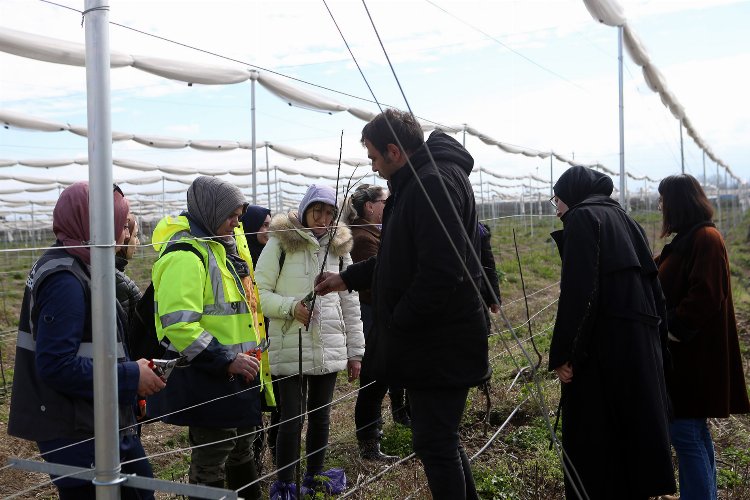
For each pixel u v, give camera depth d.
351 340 3.96
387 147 2.69
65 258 2.16
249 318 3.05
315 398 3.80
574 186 3.26
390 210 2.77
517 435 4.88
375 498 3.73
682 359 3.54
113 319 1.86
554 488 4.00
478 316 2.68
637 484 2.88
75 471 1.90
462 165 2.74
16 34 4.09
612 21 5.01
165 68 5.43
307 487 3.75
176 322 2.73
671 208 3.66
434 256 2.46
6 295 13.73
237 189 3.02
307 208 3.64
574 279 2.92
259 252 4.48
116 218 2.34
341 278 3.14
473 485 3.03
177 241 2.88
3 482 4.48
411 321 2.53
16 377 2.21
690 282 3.50
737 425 5.30
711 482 3.55
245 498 3.33
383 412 5.50
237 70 6.03
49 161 15.02
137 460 2.30
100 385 1.85
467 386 2.64
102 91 1.79
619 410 2.93
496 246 19.30
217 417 2.86
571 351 2.93
